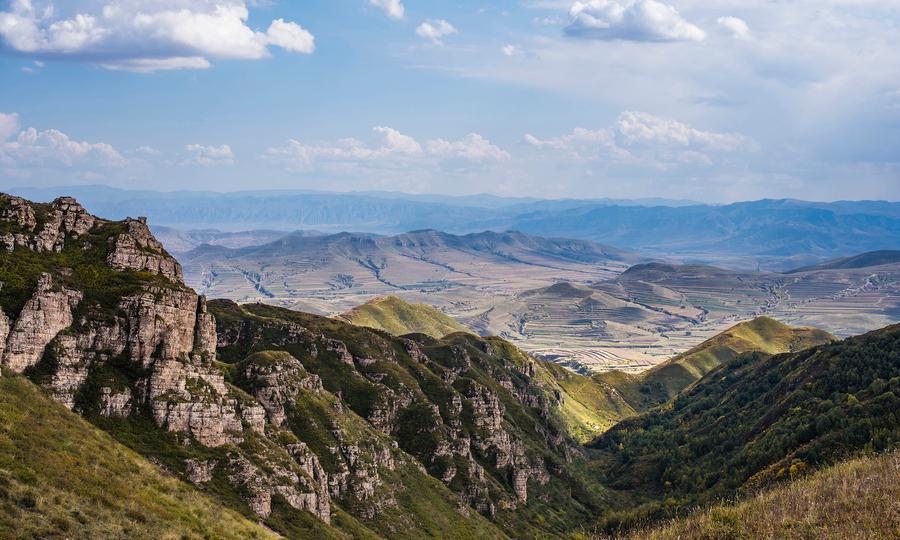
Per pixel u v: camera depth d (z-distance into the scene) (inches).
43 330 6063.0
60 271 6712.6
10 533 3816.4
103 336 6525.6
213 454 6712.6
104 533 4291.3
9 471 4402.1
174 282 7534.5
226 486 6535.4
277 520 6673.2
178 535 4798.2
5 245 6638.8
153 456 6225.4
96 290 6771.7
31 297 6092.5
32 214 7017.7
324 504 7760.8
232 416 7180.1
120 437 6141.7
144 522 4739.2
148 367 6688.0
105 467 5201.8
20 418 5113.2
